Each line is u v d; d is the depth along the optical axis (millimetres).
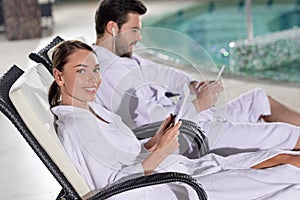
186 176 2139
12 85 2246
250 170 2428
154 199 2273
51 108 2236
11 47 8320
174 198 2289
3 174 3732
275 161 2506
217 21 9211
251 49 6000
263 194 2381
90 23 9922
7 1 8805
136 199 2229
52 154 2166
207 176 2400
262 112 3016
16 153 4113
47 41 8617
